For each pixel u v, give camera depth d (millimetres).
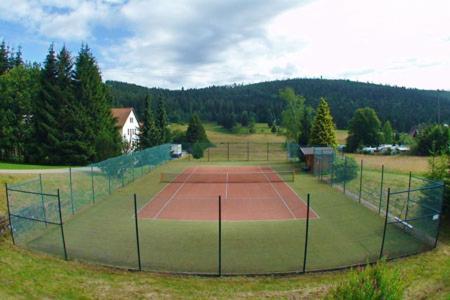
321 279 11016
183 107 129500
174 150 53094
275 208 20938
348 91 141750
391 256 12836
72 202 19438
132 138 65938
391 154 59000
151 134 57688
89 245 14195
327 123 41719
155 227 16953
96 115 43594
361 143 71438
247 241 14875
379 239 14859
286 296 9898
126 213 19641
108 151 39719
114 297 9789
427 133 52812
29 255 12609
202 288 10398
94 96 43750
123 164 28812
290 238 15219
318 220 18000
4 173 26219
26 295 9414
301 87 153375
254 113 123938
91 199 22578
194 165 42125
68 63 43031
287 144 51125
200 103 132875
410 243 14258
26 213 16547
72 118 41438
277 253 13430
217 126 115750
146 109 58188
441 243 14031
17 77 46062
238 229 16656
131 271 11609
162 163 42938
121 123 61875
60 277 10891
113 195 24484
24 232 15203
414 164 37688
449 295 9773
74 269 11617
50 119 41188
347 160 27141
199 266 12180
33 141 42000
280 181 30328
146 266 12125
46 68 42250
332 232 15961
